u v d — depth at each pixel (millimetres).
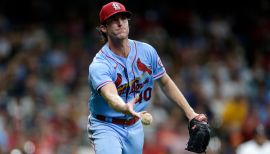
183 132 48281
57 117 50406
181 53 64875
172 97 23062
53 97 53906
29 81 53875
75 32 66438
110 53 22172
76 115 50625
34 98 52562
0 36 61938
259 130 41969
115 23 21828
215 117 48375
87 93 53812
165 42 66625
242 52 68500
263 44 71312
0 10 68438
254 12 75188
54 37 64938
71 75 58250
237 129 48250
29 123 48812
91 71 21750
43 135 46219
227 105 55344
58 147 46156
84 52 61844
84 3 70625
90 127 23078
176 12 72750
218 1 75188
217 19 72125
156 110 51594
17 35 62500
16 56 58188
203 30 70938
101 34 22609
